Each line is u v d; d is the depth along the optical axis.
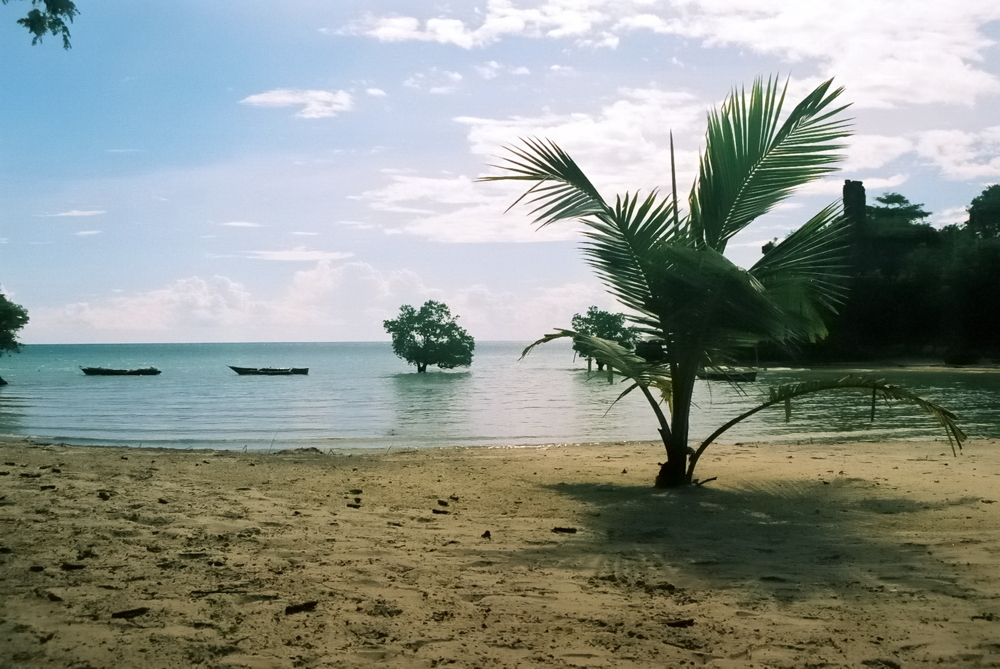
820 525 6.75
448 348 76.69
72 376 75.38
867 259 79.44
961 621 3.82
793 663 3.23
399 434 21.20
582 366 102.31
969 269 72.81
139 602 3.79
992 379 49.62
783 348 8.54
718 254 7.70
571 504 8.03
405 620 3.71
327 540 5.56
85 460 11.15
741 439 17.94
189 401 37.16
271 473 10.11
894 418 23.56
